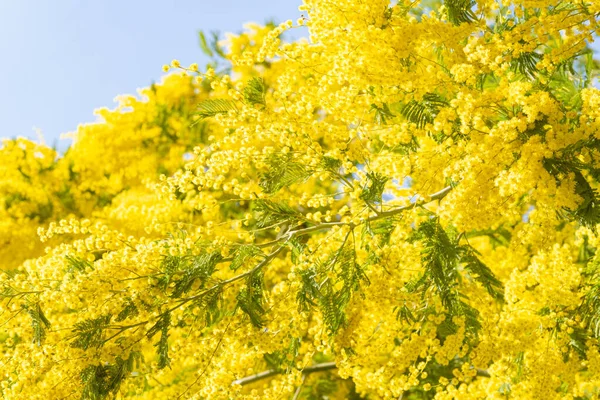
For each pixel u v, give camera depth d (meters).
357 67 2.94
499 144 2.80
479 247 4.59
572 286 3.82
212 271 3.10
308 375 5.45
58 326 3.17
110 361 3.04
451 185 3.21
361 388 3.59
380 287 3.31
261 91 3.18
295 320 3.24
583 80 3.73
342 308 3.21
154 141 6.44
